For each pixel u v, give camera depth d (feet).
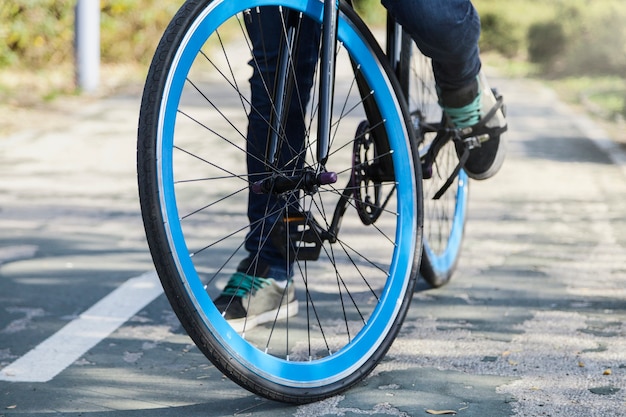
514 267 21.21
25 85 55.31
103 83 59.16
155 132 11.56
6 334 16.65
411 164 14.57
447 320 17.30
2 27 59.06
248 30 14.39
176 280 11.75
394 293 14.33
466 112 15.53
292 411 13.02
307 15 13.17
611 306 18.24
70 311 18.06
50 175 32.76
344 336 16.28
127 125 44.32
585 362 15.03
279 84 13.41
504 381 14.20
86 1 54.80
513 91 66.49
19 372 14.75
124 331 16.81
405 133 14.49
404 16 13.48
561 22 90.43
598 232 24.89
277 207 14.79
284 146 13.92
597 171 34.58
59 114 47.14
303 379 13.03
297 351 15.52
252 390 12.52
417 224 14.64
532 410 13.03
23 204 28.22
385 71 14.28
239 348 12.37
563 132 45.21
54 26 61.46
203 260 21.89
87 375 14.62
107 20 66.44
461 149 16.25
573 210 27.81
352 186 15.05
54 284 19.93
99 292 19.36
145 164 11.54
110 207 28.04
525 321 17.26
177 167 34.22
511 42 108.27
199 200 28.91
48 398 13.67
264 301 16.53
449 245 19.66
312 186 12.98
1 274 20.66
